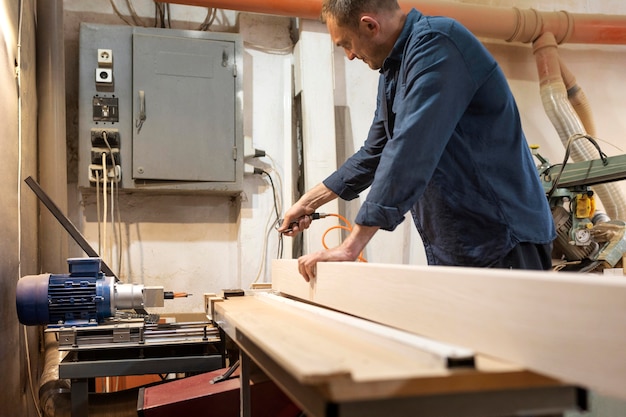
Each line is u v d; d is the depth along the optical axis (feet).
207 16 9.77
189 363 5.60
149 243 9.27
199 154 8.86
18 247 6.68
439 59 4.14
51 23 8.27
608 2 12.28
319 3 9.15
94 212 9.01
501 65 11.35
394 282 3.17
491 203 4.80
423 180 4.00
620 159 7.82
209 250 9.55
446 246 5.08
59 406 5.89
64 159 8.30
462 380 1.95
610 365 1.89
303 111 9.57
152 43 8.76
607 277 2.12
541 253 5.03
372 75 10.55
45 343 7.64
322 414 1.93
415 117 4.00
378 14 4.75
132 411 5.69
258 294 5.92
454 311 2.64
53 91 8.21
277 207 9.68
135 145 8.60
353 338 2.68
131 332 5.51
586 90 11.89
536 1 11.84
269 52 9.91
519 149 4.89
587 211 8.48
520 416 2.09
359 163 5.89
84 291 5.55
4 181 6.11
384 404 1.89
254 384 5.18
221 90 9.02
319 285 4.36
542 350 2.13
